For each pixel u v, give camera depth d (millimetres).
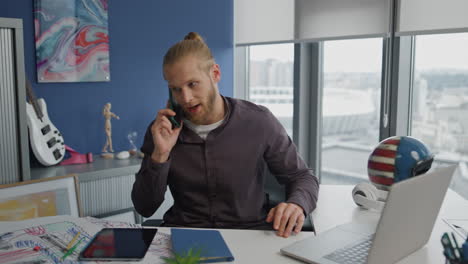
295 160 1705
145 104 3176
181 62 1426
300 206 1427
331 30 2930
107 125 2854
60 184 2078
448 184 1241
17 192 1924
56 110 2742
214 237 1268
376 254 1031
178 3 3268
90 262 1105
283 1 3164
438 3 2473
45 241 1225
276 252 1214
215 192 1614
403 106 2848
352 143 3207
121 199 2586
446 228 1414
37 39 2609
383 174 1595
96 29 2842
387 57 2791
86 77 2826
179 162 1620
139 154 2861
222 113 1645
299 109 3309
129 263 1105
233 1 3541
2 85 1934
